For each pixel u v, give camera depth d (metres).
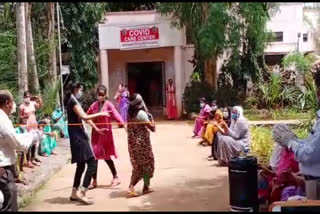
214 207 5.69
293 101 14.56
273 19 20.72
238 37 15.55
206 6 15.45
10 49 11.71
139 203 5.99
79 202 6.08
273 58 21.61
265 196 5.35
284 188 4.87
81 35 17.62
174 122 16.84
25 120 8.55
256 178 5.08
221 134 8.47
